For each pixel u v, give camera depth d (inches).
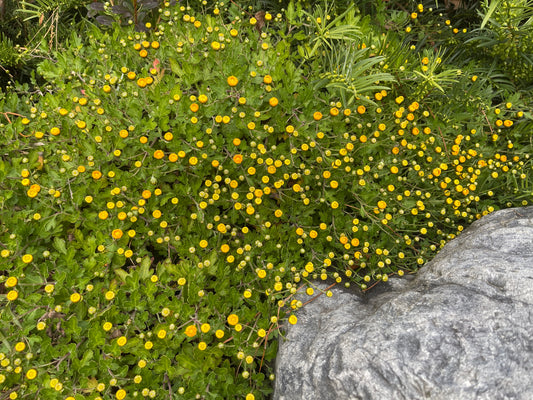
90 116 25.5
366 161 27.3
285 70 27.1
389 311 20.0
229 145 25.5
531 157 30.5
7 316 20.0
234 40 28.0
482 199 31.2
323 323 21.7
